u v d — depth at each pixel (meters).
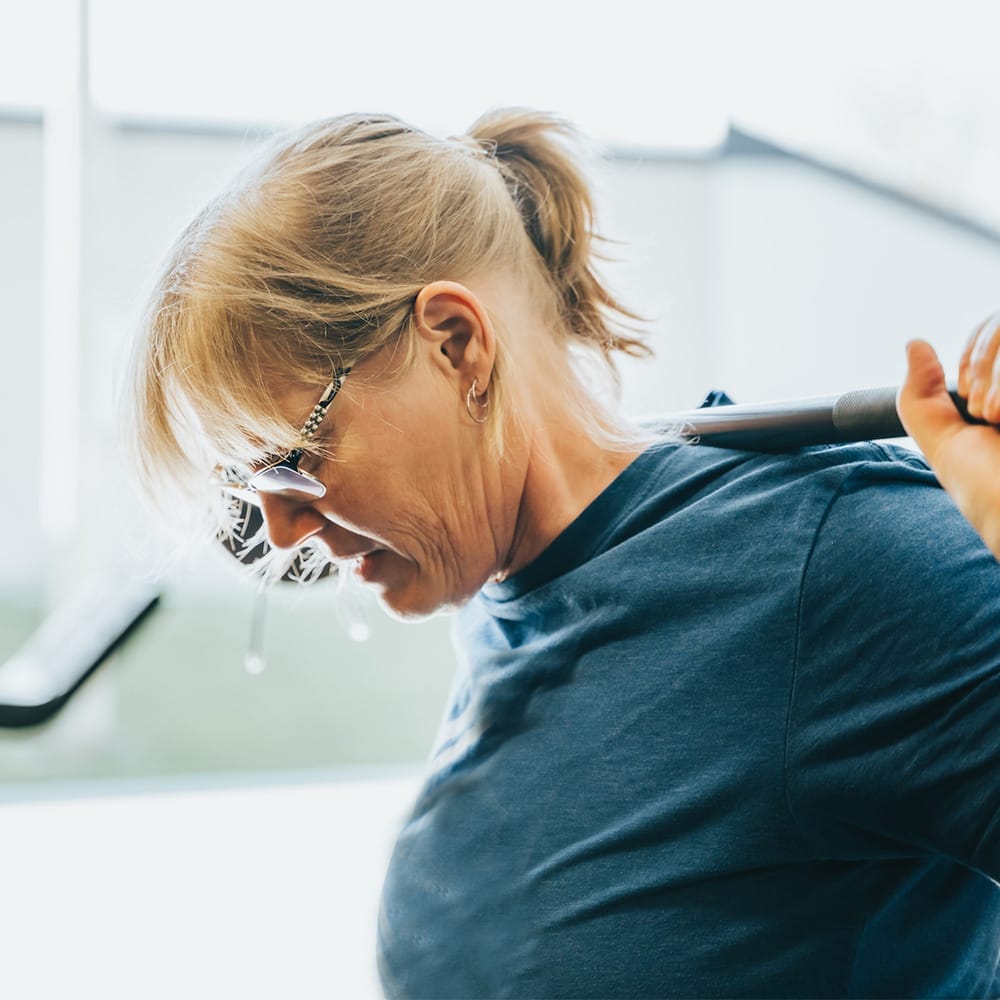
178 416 0.84
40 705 2.75
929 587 0.70
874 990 0.77
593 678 0.81
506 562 0.87
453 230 0.82
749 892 0.76
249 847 2.12
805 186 4.81
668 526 0.80
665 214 4.71
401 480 0.82
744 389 4.42
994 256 4.88
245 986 1.66
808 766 0.72
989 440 0.56
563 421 0.85
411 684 3.15
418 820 0.92
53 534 3.34
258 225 0.78
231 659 3.21
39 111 3.82
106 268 3.13
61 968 1.69
